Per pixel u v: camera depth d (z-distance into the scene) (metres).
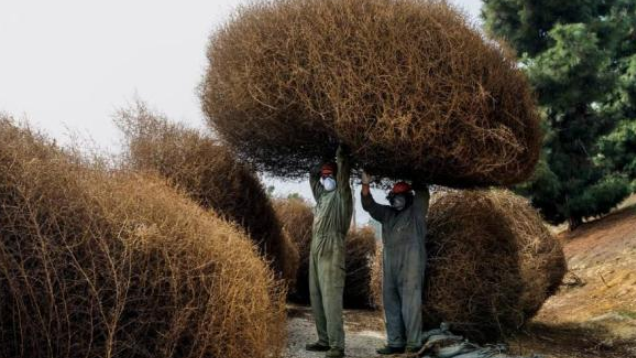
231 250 3.99
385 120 5.36
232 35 6.28
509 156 5.82
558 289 8.99
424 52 5.55
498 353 6.32
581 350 7.08
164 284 3.62
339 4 5.87
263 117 5.96
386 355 6.25
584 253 13.62
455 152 5.56
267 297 4.12
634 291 9.68
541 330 7.96
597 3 18.67
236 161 7.09
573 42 15.68
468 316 6.45
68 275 3.42
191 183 6.63
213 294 3.70
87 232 3.47
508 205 8.32
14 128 3.86
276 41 5.86
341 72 5.53
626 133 18.67
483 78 5.80
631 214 15.90
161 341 3.55
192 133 7.07
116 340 3.40
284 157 6.88
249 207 7.09
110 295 3.45
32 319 3.33
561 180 16.69
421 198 6.36
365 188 6.30
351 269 10.95
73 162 3.98
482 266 6.52
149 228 3.60
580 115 16.83
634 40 20.31
